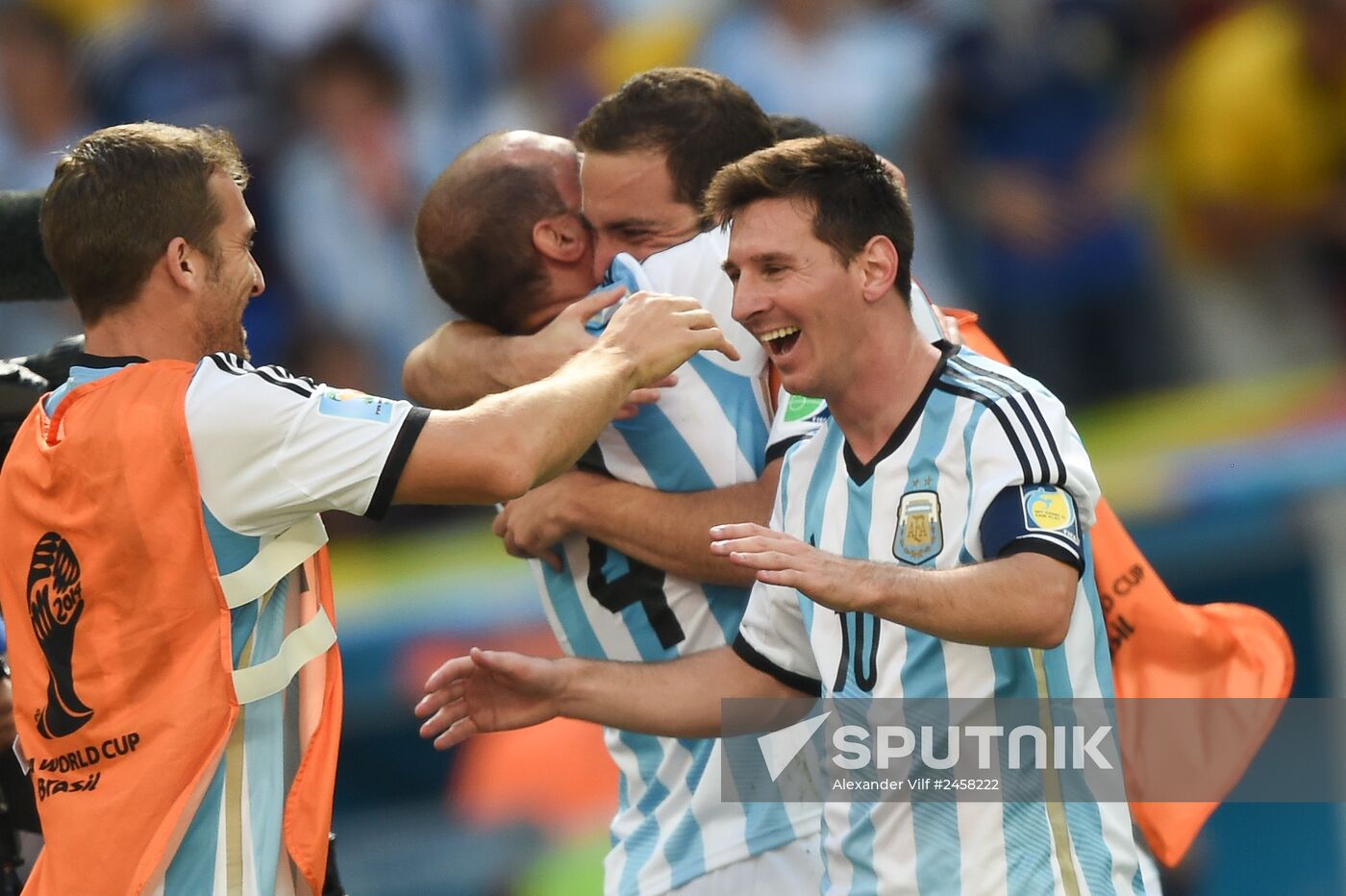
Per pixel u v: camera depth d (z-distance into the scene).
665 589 11.46
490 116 25.27
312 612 9.53
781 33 24.19
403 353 24.47
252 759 9.29
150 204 9.25
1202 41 24.22
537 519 11.34
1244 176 24.00
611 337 9.72
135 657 9.11
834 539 9.77
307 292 24.09
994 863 9.43
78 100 24.50
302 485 8.97
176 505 9.02
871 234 9.34
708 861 11.41
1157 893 10.57
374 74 24.30
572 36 25.44
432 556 21.27
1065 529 8.92
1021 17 23.69
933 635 8.79
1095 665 9.65
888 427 9.53
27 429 9.46
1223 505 20.31
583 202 11.17
